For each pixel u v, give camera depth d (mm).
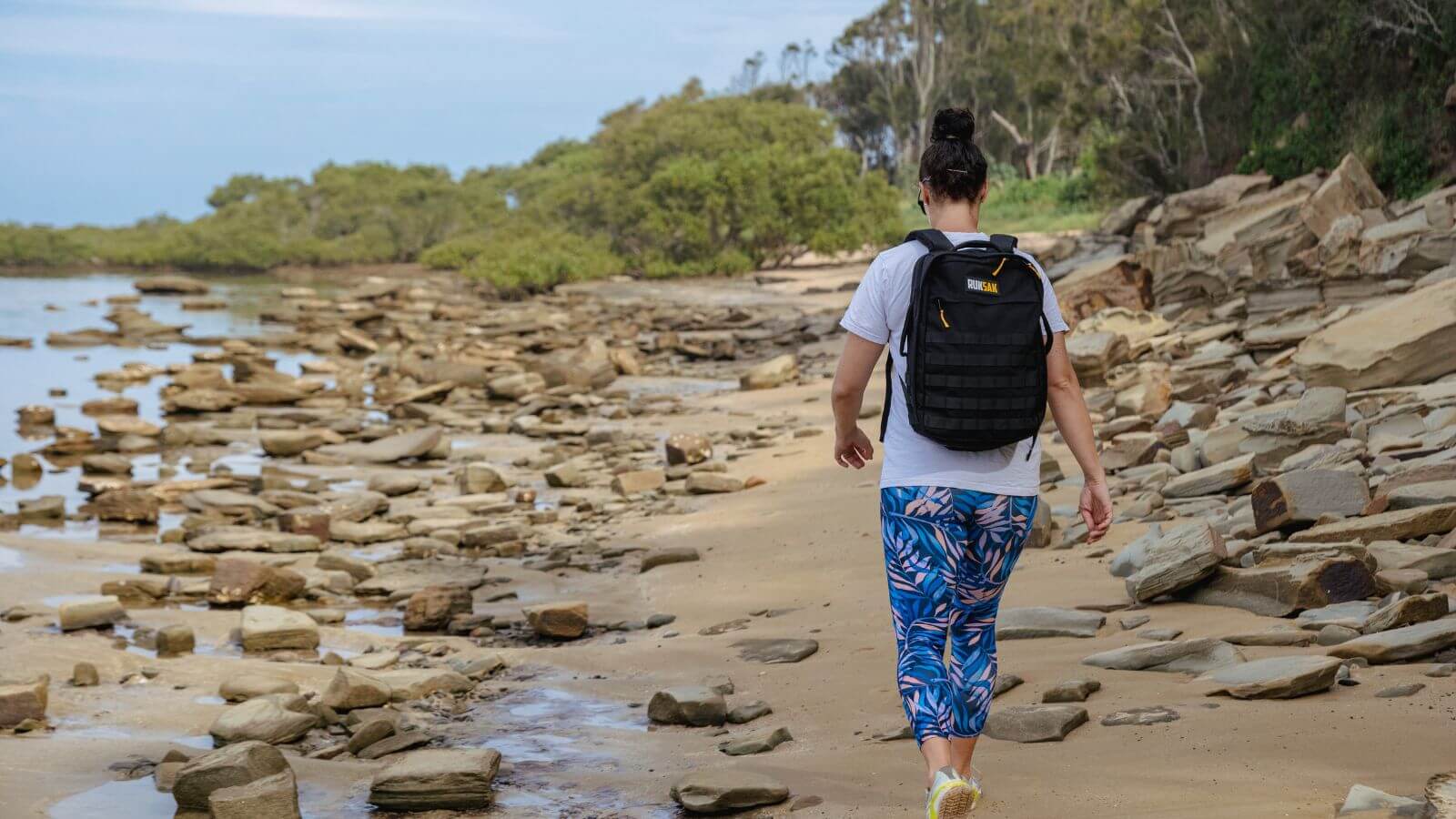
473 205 115438
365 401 27516
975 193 3646
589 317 46438
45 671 7098
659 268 69625
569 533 12562
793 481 13773
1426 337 10492
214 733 5750
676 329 41844
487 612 9281
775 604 8602
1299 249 19500
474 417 24375
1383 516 6695
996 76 86000
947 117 3645
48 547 11898
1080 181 65250
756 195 69562
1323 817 3270
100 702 6535
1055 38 55594
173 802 4762
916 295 3393
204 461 19141
